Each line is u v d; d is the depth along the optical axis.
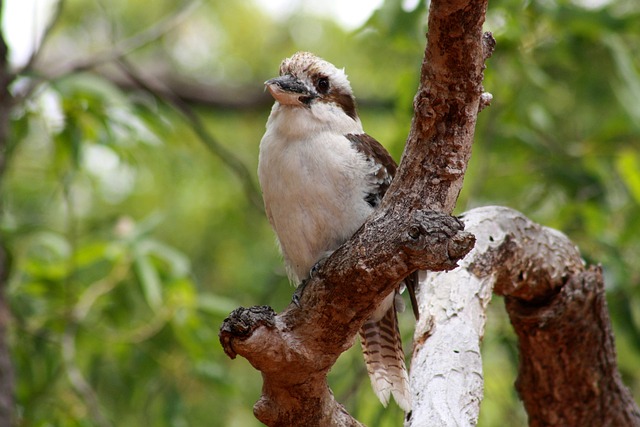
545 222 11.24
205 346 10.52
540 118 11.56
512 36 10.31
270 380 5.53
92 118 10.56
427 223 4.88
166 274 10.48
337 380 11.00
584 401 7.93
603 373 7.87
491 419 11.57
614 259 10.28
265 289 12.60
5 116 9.44
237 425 12.88
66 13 14.91
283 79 7.25
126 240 10.29
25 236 10.54
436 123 4.96
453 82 4.82
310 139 6.98
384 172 7.05
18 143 10.37
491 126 11.38
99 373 11.09
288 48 15.98
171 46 16.33
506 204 12.12
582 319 7.61
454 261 4.90
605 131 11.39
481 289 7.12
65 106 10.30
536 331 7.68
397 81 11.69
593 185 11.35
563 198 11.53
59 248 10.54
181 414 10.70
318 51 15.62
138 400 11.27
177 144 12.17
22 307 10.55
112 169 13.20
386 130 14.97
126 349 10.93
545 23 10.95
